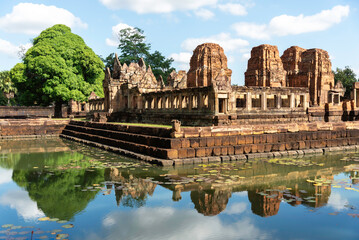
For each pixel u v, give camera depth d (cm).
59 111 4181
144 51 6700
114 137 2222
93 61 4056
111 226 818
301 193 1083
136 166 1505
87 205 977
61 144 2512
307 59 4334
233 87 2259
